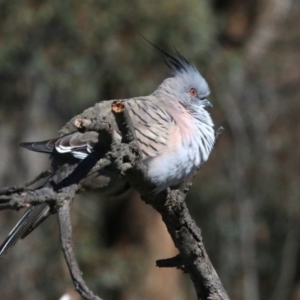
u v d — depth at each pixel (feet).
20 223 22.30
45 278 49.62
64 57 47.01
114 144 19.06
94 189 24.21
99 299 16.01
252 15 64.54
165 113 24.66
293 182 61.67
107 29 46.26
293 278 61.87
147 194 21.59
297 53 64.13
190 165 24.70
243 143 60.54
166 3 46.60
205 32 48.19
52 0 45.14
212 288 21.97
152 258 56.29
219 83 53.11
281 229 61.87
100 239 55.31
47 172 22.98
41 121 51.83
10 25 45.47
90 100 49.73
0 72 47.70
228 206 60.59
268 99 62.75
